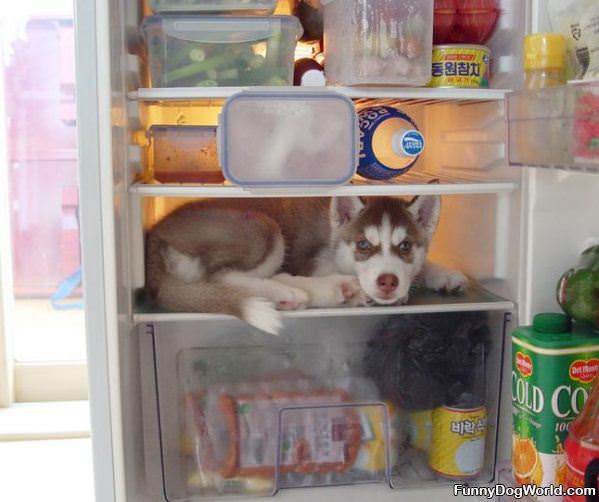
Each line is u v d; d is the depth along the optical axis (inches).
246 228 40.0
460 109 41.4
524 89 32.4
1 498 49.9
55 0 69.1
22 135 70.6
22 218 71.2
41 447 58.1
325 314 36.1
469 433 37.2
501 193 37.6
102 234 30.2
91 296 30.5
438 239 46.1
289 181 33.3
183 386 37.9
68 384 66.8
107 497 31.6
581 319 32.7
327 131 33.4
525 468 32.4
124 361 32.5
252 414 37.2
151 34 34.9
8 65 69.6
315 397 37.8
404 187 34.4
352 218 38.6
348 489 37.0
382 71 33.2
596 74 30.8
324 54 37.6
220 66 35.1
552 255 35.3
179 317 35.6
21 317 71.0
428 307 36.3
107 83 29.5
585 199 34.9
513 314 36.5
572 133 28.3
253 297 36.2
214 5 34.8
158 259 38.5
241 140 32.9
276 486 36.8
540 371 31.4
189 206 40.8
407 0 33.2
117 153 31.5
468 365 38.3
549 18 34.0
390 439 37.7
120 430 31.2
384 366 38.3
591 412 29.6
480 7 36.2
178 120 41.9
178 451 37.7
